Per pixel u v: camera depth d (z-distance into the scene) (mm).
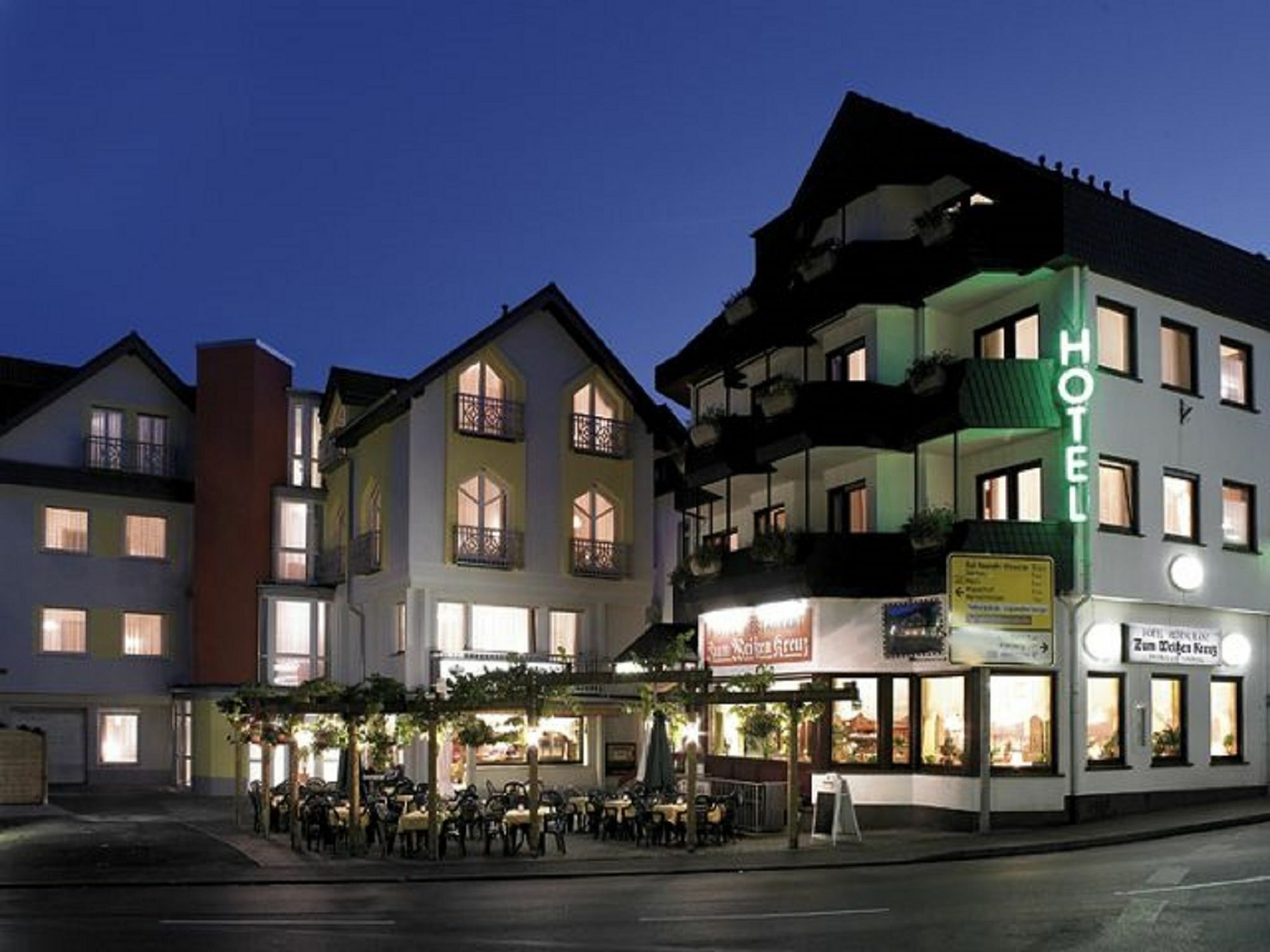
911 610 25484
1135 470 25828
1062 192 24547
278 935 14047
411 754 33281
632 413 38656
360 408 38844
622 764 35938
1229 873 17188
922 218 26547
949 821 24812
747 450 29578
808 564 26125
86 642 38406
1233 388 28422
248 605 38781
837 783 23344
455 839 24703
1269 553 28359
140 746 39219
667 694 22922
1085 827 23578
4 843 24016
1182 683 26688
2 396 40562
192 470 40969
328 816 23188
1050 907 14867
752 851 22016
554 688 22688
